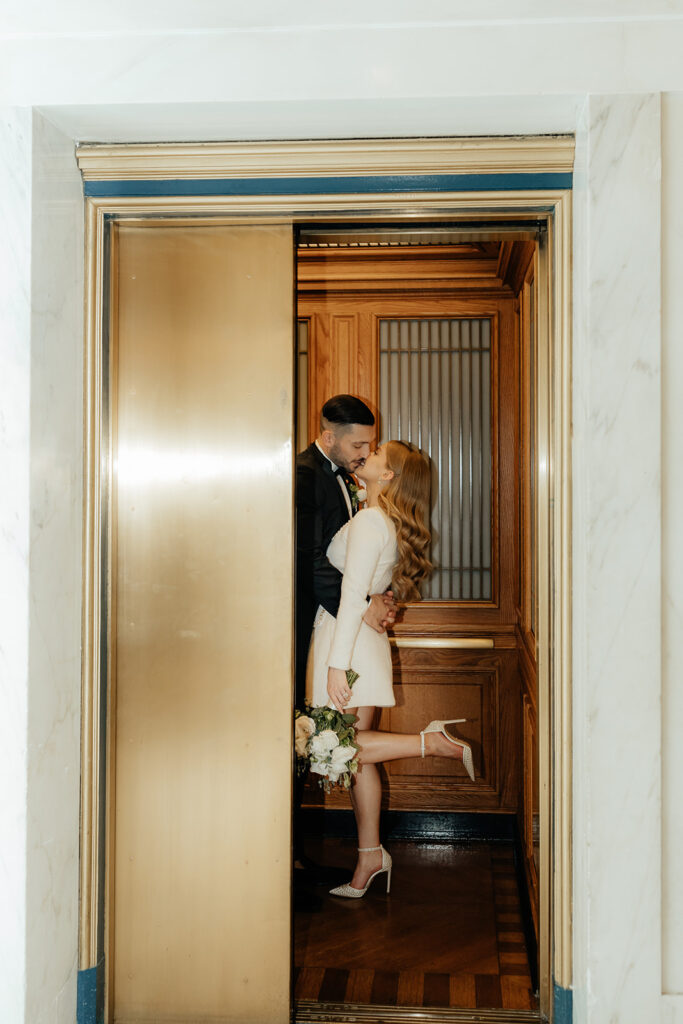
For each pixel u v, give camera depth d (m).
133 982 2.69
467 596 4.25
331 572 3.52
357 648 3.52
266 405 2.68
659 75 2.33
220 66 2.38
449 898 3.52
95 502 2.67
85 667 2.65
